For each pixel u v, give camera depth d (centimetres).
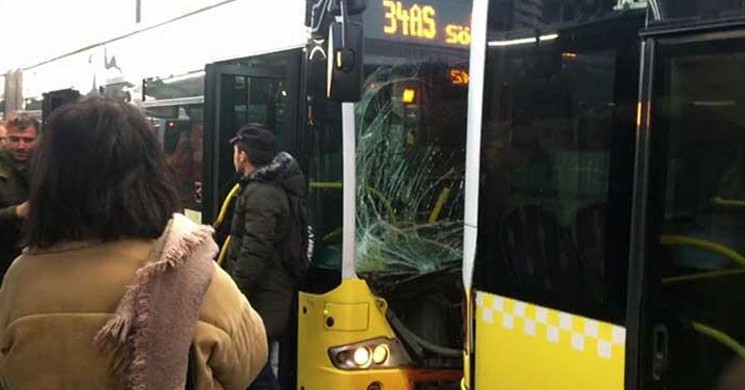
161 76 718
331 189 478
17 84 1177
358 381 468
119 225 189
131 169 191
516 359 312
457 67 512
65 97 893
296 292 496
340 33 415
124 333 177
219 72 580
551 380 295
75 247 190
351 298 470
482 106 335
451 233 506
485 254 330
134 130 193
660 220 259
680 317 256
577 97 292
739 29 238
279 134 533
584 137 288
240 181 500
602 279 277
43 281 186
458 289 505
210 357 189
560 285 293
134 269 186
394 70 493
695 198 251
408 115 496
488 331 327
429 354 489
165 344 180
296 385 496
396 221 489
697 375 252
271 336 485
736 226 244
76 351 180
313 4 446
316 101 484
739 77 238
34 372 181
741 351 244
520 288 311
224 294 195
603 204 279
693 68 250
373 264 479
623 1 276
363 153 479
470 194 340
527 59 315
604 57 282
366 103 482
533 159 309
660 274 259
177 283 185
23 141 479
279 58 532
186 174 666
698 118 250
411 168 495
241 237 488
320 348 475
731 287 246
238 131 546
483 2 337
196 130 650
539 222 304
